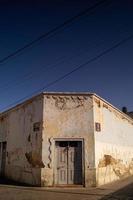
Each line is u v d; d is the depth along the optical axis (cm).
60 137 1453
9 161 1814
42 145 1443
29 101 1625
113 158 1755
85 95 1517
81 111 1495
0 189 1326
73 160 1445
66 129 1465
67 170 1431
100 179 1499
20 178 1609
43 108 1485
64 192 1236
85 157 1439
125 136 2078
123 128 2050
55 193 1209
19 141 1688
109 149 1697
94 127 1495
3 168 1923
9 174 1784
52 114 1480
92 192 1242
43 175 1411
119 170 1855
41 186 1400
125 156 2023
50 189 1326
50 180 1404
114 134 1823
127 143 2111
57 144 1461
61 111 1486
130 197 1116
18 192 1234
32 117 1570
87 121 1485
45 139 1450
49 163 1421
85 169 1423
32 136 1542
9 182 1606
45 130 1459
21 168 1614
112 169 1723
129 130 2214
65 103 1497
